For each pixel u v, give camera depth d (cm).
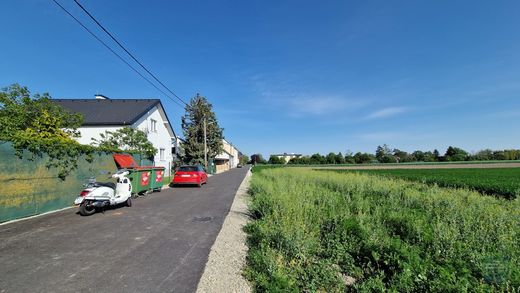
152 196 1308
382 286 366
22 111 1259
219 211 923
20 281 395
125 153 1478
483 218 666
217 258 489
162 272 429
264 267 418
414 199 978
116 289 373
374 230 559
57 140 955
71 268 442
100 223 745
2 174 749
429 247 479
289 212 659
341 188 1413
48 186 912
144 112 2283
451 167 5238
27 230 669
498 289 341
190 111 3806
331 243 534
